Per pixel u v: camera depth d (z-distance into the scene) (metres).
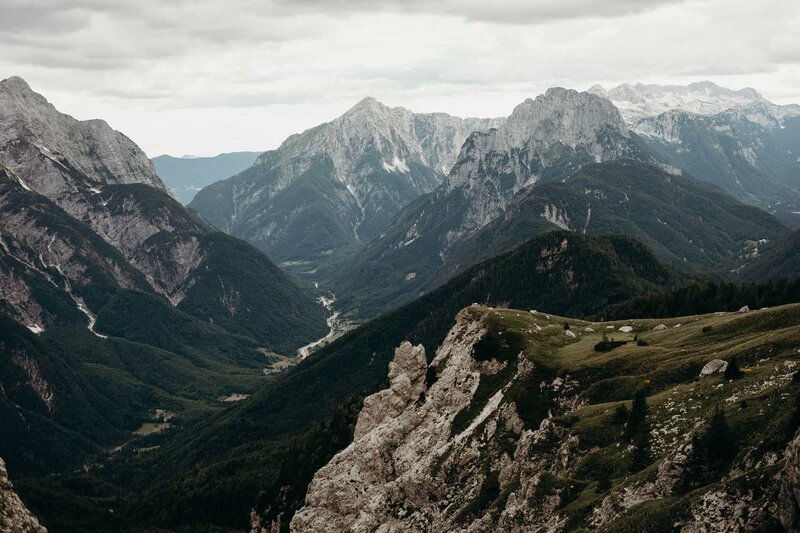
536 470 122.56
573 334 181.00
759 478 80.12
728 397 104.19
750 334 137.12
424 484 145.62
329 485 159.25
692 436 95.62
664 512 85.19
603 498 96.94
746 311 177.12
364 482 158.88
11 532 97.19
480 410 158.25
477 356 171.25
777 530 74.38
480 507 129.25
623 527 87.00
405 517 144.50
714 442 90.56
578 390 143.25
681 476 90.75
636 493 93.88
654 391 126.38
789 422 85.25
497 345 172.00
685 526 82.12
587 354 156.62
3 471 104.19
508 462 136.88
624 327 185.75
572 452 117.62
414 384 184.00
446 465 146.75
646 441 106.44
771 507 76.94
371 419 177.62
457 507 136.38
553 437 125.56
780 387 96.81
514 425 143.62
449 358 182.12
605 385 136.62
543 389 149.75
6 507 100.00
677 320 184.50
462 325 190.62
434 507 141.00
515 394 150.00
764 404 94.81
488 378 166.75
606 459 109.81
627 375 138.75
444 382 172.50
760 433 88.88
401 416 171.12
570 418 126.25
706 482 88.94
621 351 152.75
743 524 77.94
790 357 109.69
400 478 150.00
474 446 146.62
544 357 159.00
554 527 99.44
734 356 118.31
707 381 113.19
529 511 107.12
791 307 139.75
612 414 120.88
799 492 72.38
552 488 107.69
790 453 75.62
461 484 141.62
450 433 156.75
